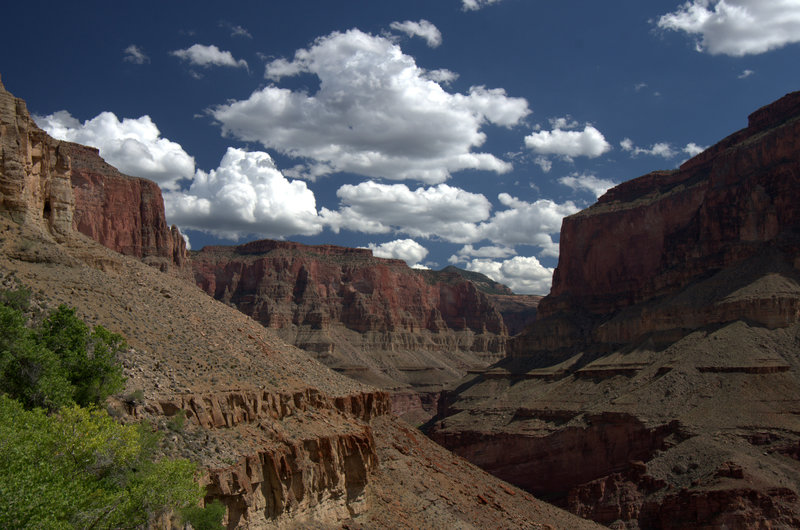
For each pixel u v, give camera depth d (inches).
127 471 1412.4
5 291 1929.1
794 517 4303.6
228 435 2031.3
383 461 3179.1
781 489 4456.2
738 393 5526.6
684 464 4950.8
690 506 4503.0
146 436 1642.5
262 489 2038.6
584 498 5246.1
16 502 1088.8
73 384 1676.9
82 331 1776.6
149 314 2479.1
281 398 2420.0
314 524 2222.0
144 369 2010.3
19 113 2459.4
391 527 2571.4
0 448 1172.5
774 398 5403.5
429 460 3676.2
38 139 2532.0
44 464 1197.1
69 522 1203.9
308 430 2389.3
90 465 1343.5
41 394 1565.0
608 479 5246.1
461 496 3363.7
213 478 1797.5
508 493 4023.1
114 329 2151.8
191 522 1628.9
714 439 5108.3
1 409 1326.3
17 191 2363.4
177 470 1465.3
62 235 2571.4
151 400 1873.8
